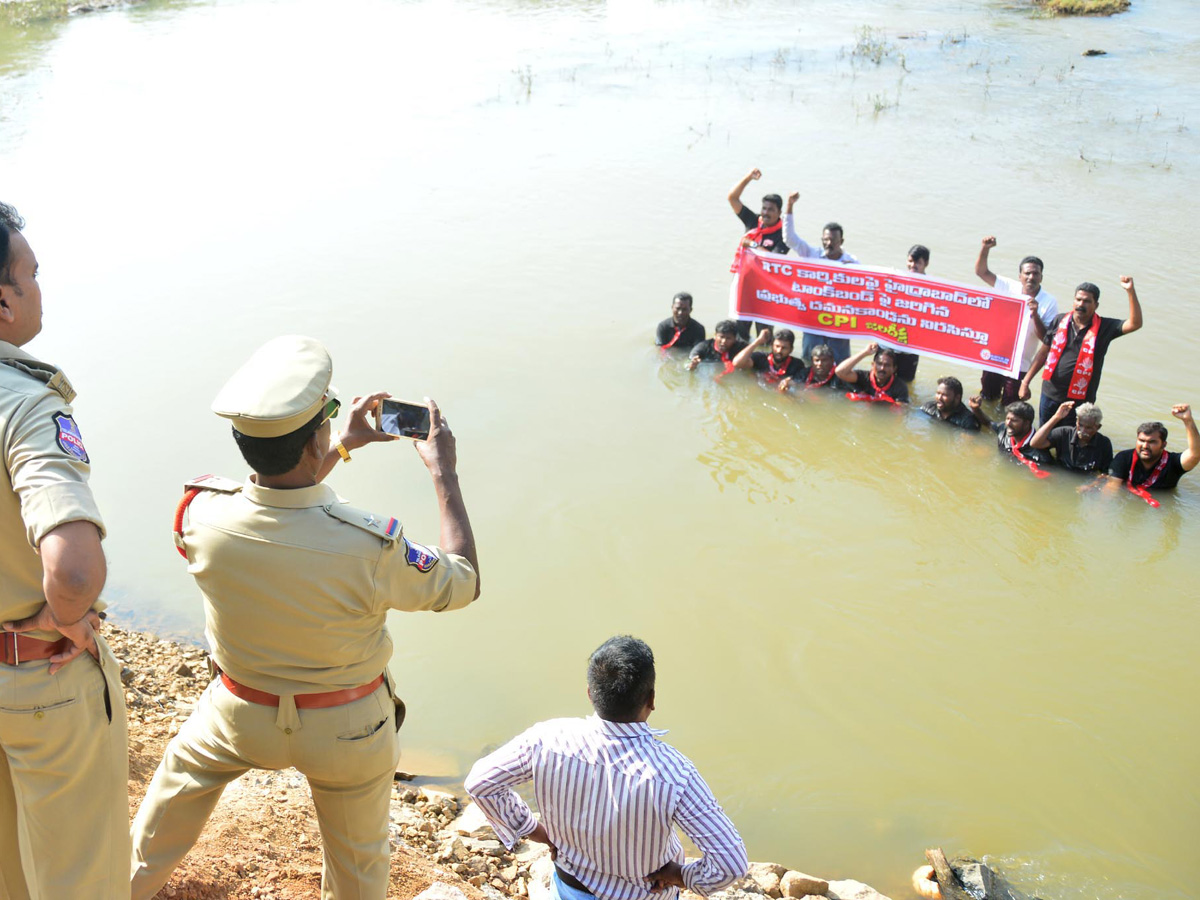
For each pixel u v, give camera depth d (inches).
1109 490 377.1
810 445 407.5
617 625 304.5
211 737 118.8
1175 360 464.1
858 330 459.8
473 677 283.9
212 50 1146.7
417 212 656.4
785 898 207.9
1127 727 265.6
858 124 831.7
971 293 428.5
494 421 414.3
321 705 113.5
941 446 407.8
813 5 1385.3
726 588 321.4
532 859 211.0
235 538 109.6
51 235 617.3
